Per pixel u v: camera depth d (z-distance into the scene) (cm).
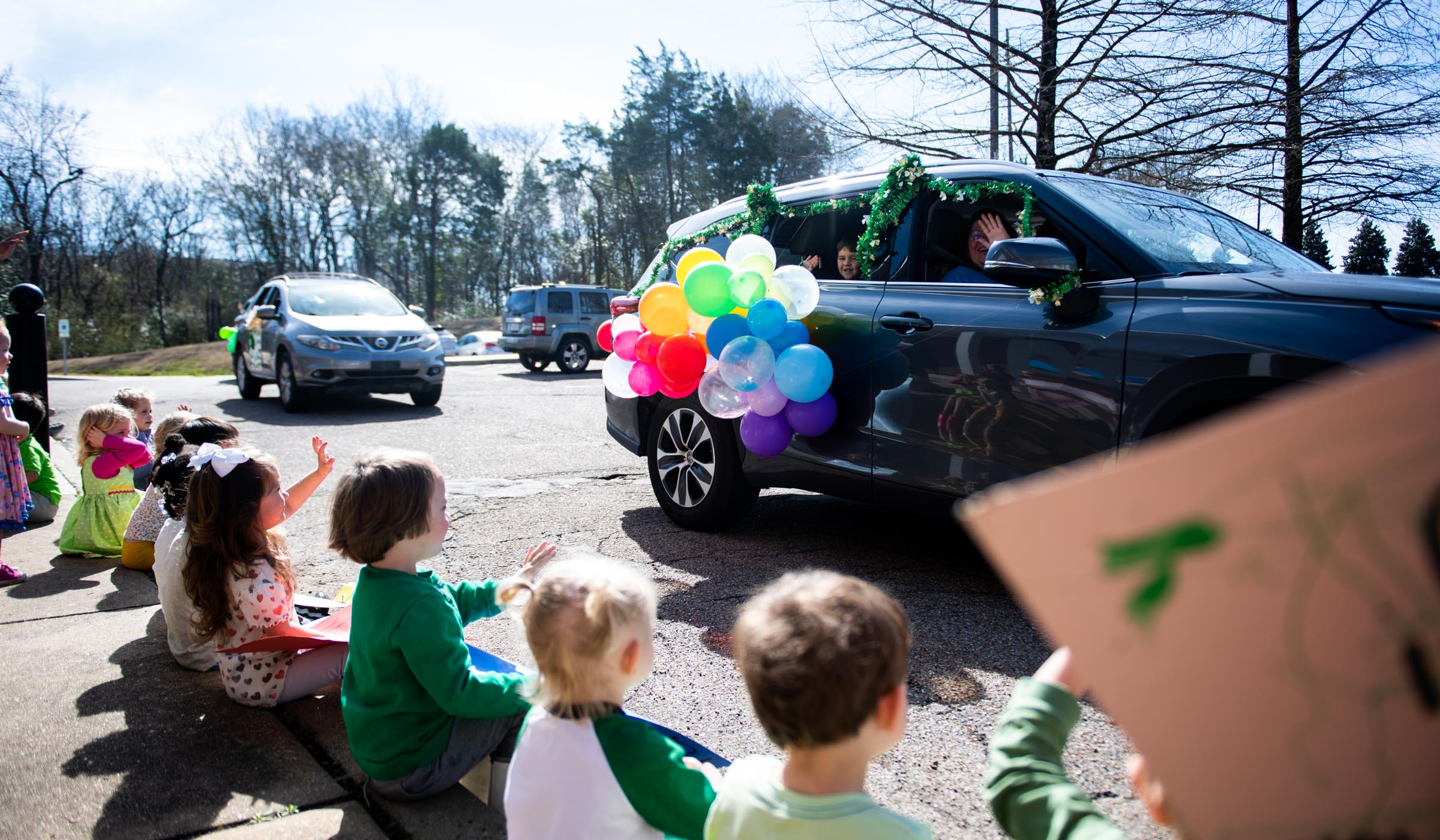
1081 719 260
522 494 600
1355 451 61
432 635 214
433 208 5734
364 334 1075
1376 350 247
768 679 122
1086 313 321
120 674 311
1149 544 69
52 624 363
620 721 164
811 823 127
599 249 4972
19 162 4100
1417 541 60
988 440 346
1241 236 381
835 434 406
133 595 400
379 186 5516
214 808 226
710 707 277
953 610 354
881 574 401
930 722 264
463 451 780
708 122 3725
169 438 343
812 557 429
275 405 1186
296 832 215
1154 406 294
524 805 164
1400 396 59
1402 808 64
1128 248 330
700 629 342
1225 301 288
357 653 223
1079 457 318
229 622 277
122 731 268
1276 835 68
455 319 5850
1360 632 63
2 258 496
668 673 302
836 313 407
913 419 372
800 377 377
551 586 163
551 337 1794
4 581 416
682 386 414
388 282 6031
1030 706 129
